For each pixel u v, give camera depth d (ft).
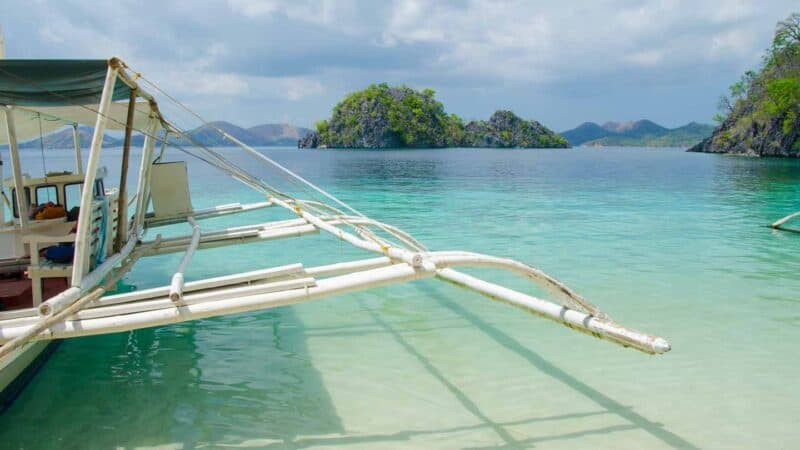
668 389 18.61
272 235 26.43
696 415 16.93
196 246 23.09
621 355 21.39
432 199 77.36
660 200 74.95
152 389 18.86
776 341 22.58
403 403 17.84
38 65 17.11
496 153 436.35
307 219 27.17
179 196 32.35
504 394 18.39
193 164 189.78
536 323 24.97
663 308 26.68
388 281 15.37
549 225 52.42
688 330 23.82
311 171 154.61
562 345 22.44
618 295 28.78
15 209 25.76
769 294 28.91
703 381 19.16
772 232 48.01
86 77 18.57
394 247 19.04
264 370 20.34
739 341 22.62
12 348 12.88
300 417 16.99
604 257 37.81
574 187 97.50
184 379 19.63
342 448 15.28
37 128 31.81
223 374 20.03
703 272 33.50
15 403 17.83
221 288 16.61
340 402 17.93
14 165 22.57
